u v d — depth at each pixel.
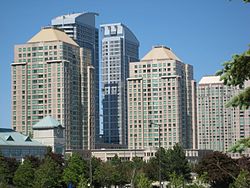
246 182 42.12
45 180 155.88
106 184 185.62
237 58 19.78
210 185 141.38
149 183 147.00
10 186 161.38
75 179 161.75
